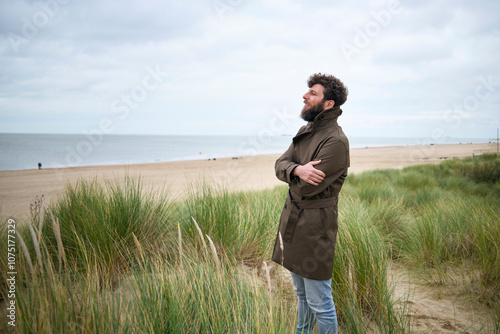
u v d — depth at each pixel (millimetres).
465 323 2164
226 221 3137
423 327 2117
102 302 1422
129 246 2641
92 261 2275
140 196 3232
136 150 58344
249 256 3129
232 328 1507
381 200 5906
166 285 1714
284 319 1637
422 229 3436
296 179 1682
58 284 1430
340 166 1603
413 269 3141
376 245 2482
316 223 1626
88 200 2982
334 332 1681
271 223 3564
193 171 16391
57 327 1218
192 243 2906
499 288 2467
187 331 1498
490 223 3148
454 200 4730
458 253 3230
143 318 1501
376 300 2158
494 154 13336
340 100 1724
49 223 2668
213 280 1842
